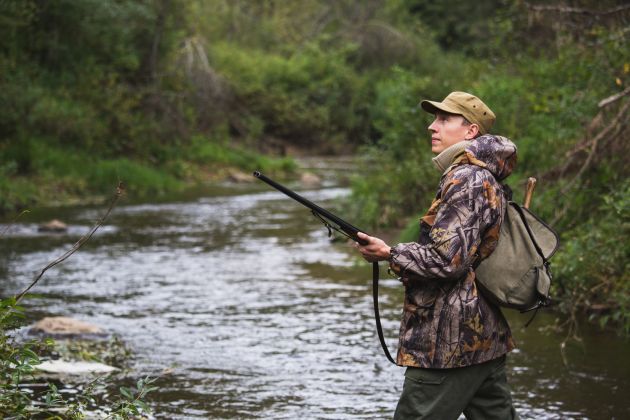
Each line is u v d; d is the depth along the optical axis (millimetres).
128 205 19906
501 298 3865
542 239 3984
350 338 7922
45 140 22938
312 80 43969
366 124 43656
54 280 10781
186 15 32375
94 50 27375
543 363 6973
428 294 3852
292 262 12281
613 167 9492
